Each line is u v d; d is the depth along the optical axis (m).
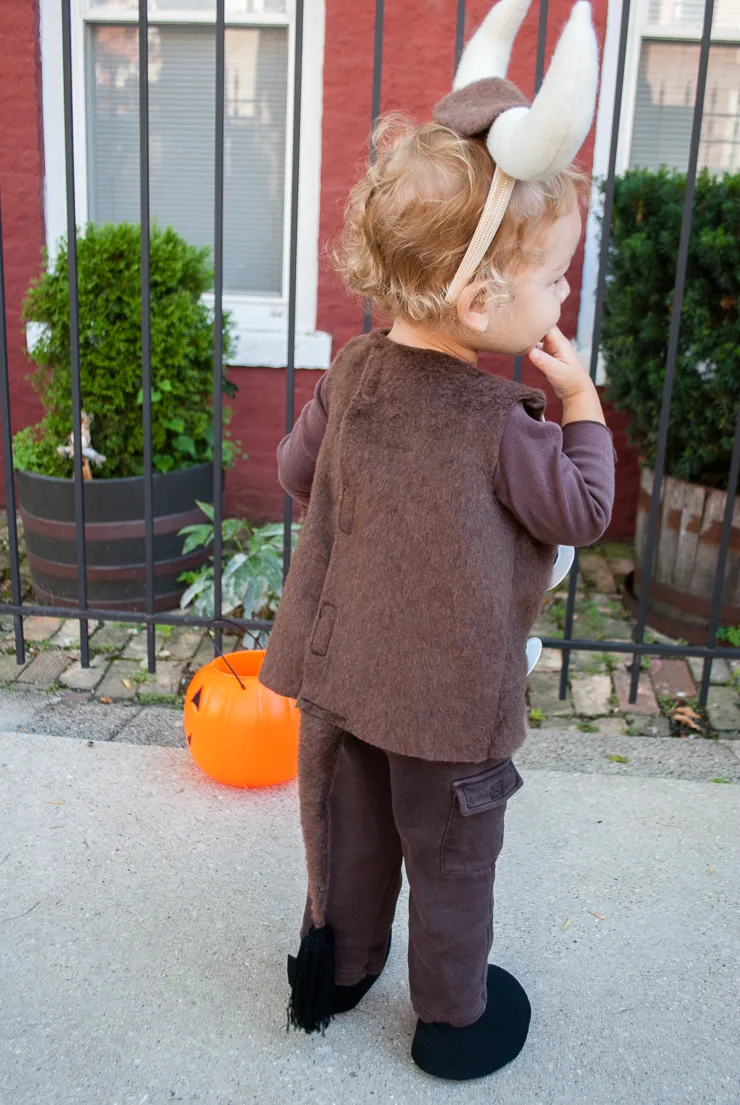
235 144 4.36
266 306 4.52
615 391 3.64
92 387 3.37
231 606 3.30
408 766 1.48
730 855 2.29
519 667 1.45
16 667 3.15
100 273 3.32
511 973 1.92
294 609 1.52
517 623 1.44
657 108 4.22
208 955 1.94
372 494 1.38
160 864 2.20
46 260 3.73
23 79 4.16
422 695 1.38
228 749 2.39
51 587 3.54
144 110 2.63
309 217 4.34
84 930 1.99
